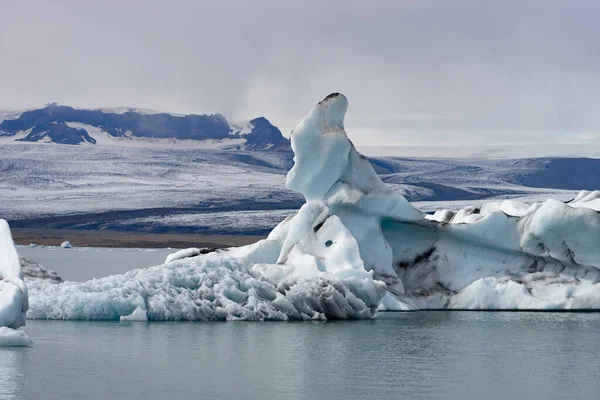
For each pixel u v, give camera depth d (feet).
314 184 141.69
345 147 142.31
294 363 79.66
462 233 141.69
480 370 78.95
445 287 140.87
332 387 69.31
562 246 138.51
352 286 119.03
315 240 137.59
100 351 84.02
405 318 121.49
